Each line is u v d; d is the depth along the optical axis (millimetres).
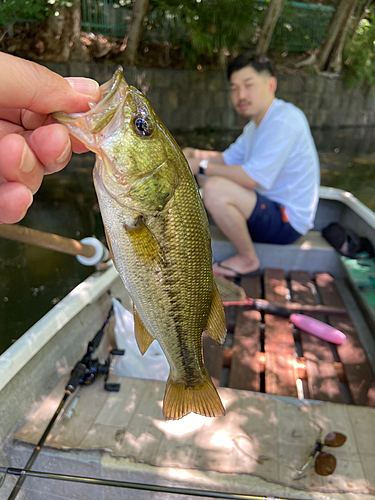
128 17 4750
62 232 2416
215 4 4750
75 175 3537
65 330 907
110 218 499
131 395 833
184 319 556
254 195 1495
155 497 683
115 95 475
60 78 436
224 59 5277
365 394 971
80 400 814
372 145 5645
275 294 1420
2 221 436
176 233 523
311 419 785
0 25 3865
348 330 1217
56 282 1933
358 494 637
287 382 994
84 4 4457
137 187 493
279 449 716
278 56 5883
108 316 1025
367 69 6188
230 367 1067
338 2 5879
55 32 4039
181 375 583
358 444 732
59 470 697
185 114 5141
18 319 1669
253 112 1479
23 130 517
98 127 467
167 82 4895
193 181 543
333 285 1485
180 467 674
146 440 726
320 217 1828
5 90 400
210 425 764
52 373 848
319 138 5855
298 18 5812
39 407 790
